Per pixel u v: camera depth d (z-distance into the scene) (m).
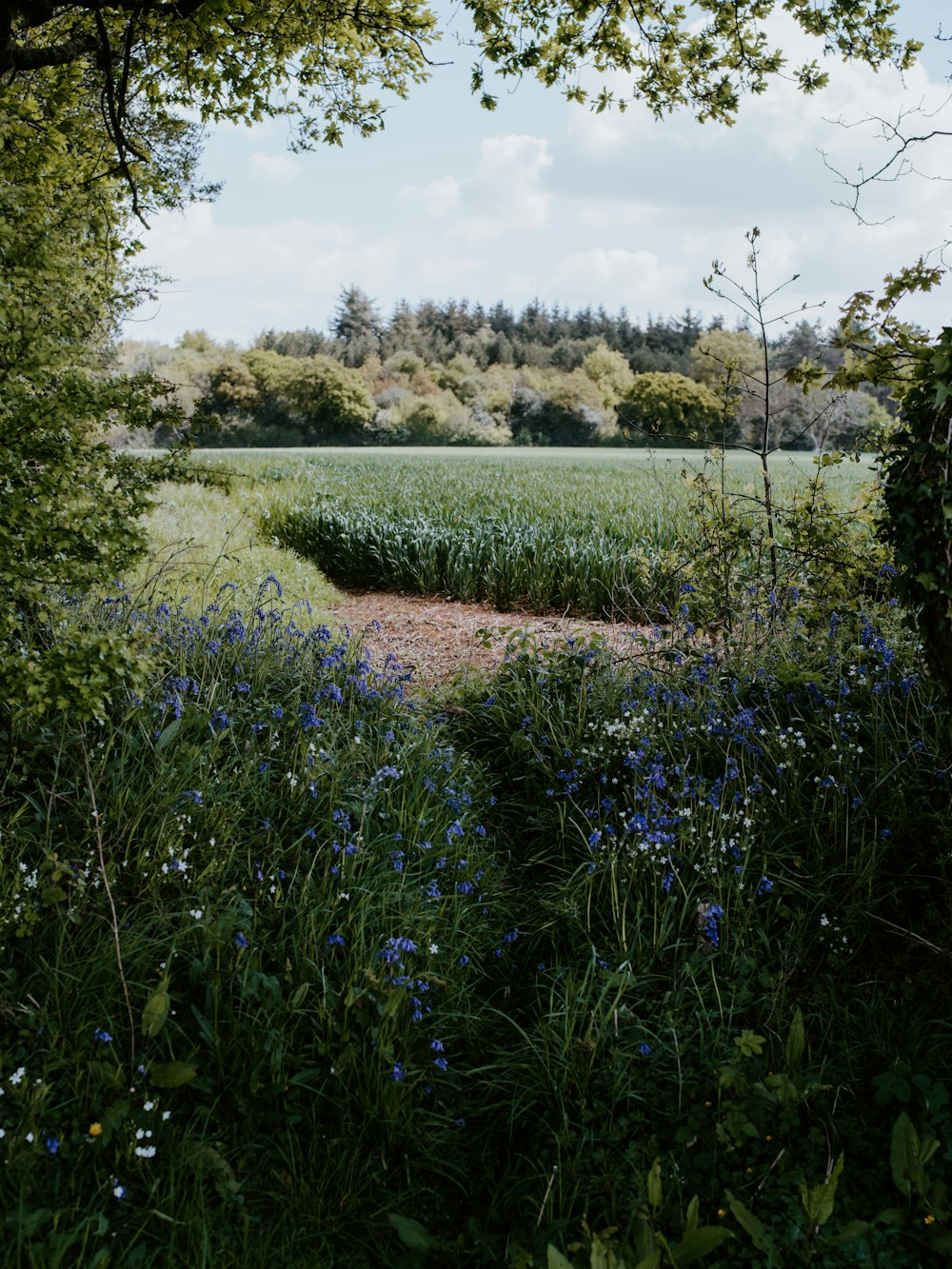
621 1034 3.17
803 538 5.95
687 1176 2.70
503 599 10.65
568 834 4.41
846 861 3.85
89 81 7.15
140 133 8.05
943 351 3.00
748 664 5.23
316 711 4.92
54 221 3.63
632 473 22.64
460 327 91.38
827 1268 2.38
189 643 5.18
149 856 3.52
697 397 54.50
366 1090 2.93
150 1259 2.29
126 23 6.52
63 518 3.34
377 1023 3.08
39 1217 2.23
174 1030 2.93
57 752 3.84
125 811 3.69
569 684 5.62
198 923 3.24
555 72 7.89
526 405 70.81
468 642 8.47
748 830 3.95
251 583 7.48
